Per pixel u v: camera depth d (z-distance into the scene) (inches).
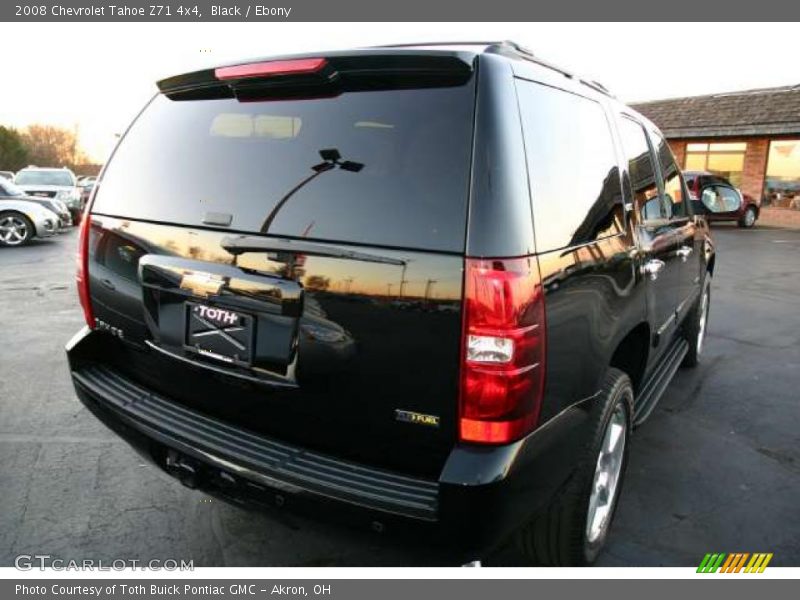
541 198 82.7
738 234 721.0
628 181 118.8
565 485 95.3
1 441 147.3
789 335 258.5
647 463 143.9
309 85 88.4
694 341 202.4
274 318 84.0
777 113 823.1
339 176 82.2
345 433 83.0
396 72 81.8
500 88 79.4
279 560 107.7
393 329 76.3
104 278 106.6
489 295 72.1
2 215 500.1
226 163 92.8
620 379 105.8
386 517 75.9
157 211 98.0
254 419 91.1
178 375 98.8
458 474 73.7
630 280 109.6
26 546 109.3
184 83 101.7
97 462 138.4
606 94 121.4
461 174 75.1
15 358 208.1
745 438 157.8
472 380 73.2
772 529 119.2
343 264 78.7
